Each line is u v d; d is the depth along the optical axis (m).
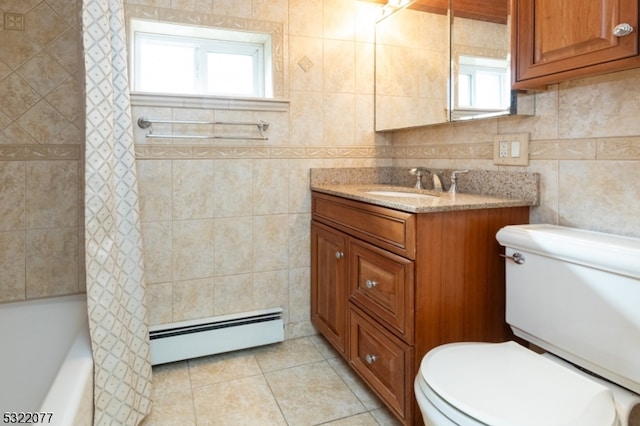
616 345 1.09
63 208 1.93
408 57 2.16
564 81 1.34
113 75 1.62
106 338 1.42
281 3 2.20
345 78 2.38
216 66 2.25
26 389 1.55
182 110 2.05
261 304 2.28
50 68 1.87
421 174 2.16
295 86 2.26
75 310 1.77
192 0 2.03
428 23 2.02
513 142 1.65
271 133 2.23
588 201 1.38
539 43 1.29
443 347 1.27
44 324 1.71
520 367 1.14
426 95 2.04
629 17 1.04
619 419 0.95
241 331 2.18
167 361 2.04
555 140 1.48
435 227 1.40
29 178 1.87
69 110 1.90
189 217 2.11
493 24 1.60
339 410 1.71
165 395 1.81
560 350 1.25
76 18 1.88
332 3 2.32
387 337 1.55
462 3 1.80
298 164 2.30
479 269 1.49
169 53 2.17
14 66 1.82
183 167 2.08
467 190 1.90
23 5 1.82
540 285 1.31
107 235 1.46
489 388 1.04
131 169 1.67
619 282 1.07
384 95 2.37
